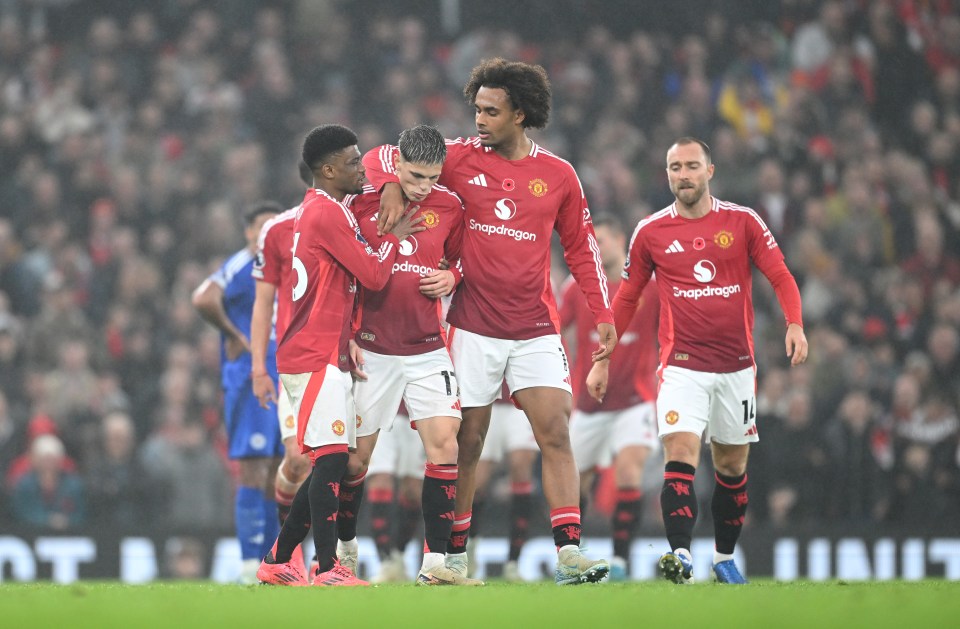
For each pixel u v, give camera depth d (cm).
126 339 4950
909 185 5978
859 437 4456
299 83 6062
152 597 1562
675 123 6122
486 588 1894
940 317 5425
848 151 6094
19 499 4166
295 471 2447
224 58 6138
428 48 6419
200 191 5588
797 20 6469
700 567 4028
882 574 4038
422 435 2131
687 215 2288
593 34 6391
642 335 3241
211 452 4466
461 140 2198
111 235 5328
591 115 6119
